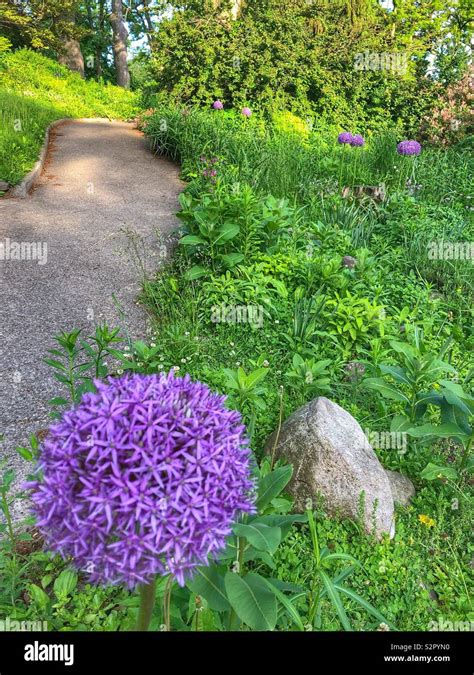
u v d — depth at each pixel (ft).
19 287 16.93
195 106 40.27
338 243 20.45
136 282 17.99
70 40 77.41
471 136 36.29
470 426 10.16
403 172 28.58
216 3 47.70
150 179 29.99
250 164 27.73
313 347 14.44
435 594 8.38
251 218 18.12
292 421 10.05
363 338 14.61
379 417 12.10
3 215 22.75
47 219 22.84
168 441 4.57
